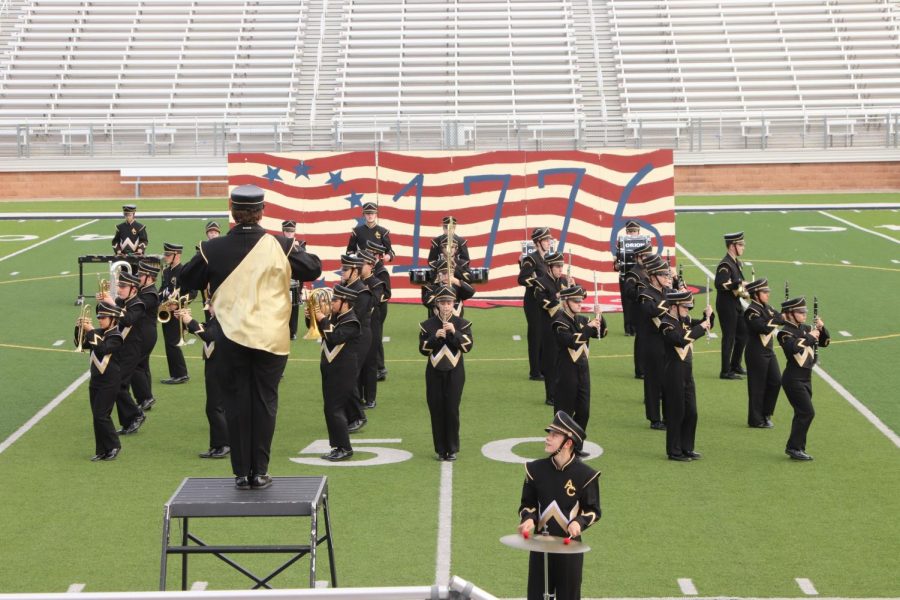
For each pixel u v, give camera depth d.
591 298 26.94
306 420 17.55
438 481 14.50
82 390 19.53
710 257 32.81
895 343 22.19
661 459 15.41
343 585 11.26
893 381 19.42
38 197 50.09
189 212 43.59
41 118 53.72
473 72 56.34
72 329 24.42
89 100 54.59
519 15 59.28
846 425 16.95
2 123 52.72
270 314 8.98
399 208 27.03
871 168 49.50
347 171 26.98
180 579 11.55
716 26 58.47
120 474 14.95
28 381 20.14
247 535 12.70
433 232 27.05
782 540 12.38
